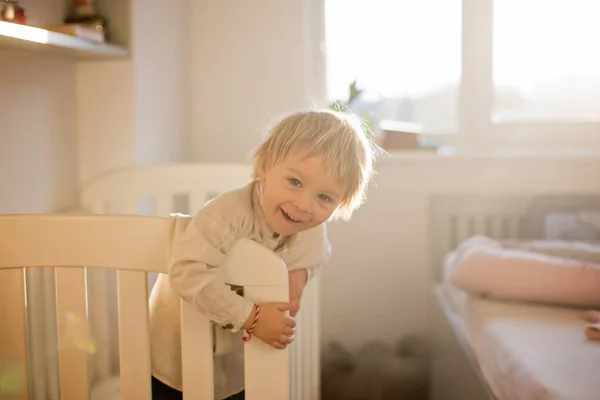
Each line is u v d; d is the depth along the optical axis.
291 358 1.14
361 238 2.17
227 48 2.12
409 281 2.17
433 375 2.02
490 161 2.11
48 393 1.42
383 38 2.19
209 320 0.86
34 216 0.88
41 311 1.40
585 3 2.10
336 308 2.19
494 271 1.50
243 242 0.86
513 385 1.14
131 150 1.71
